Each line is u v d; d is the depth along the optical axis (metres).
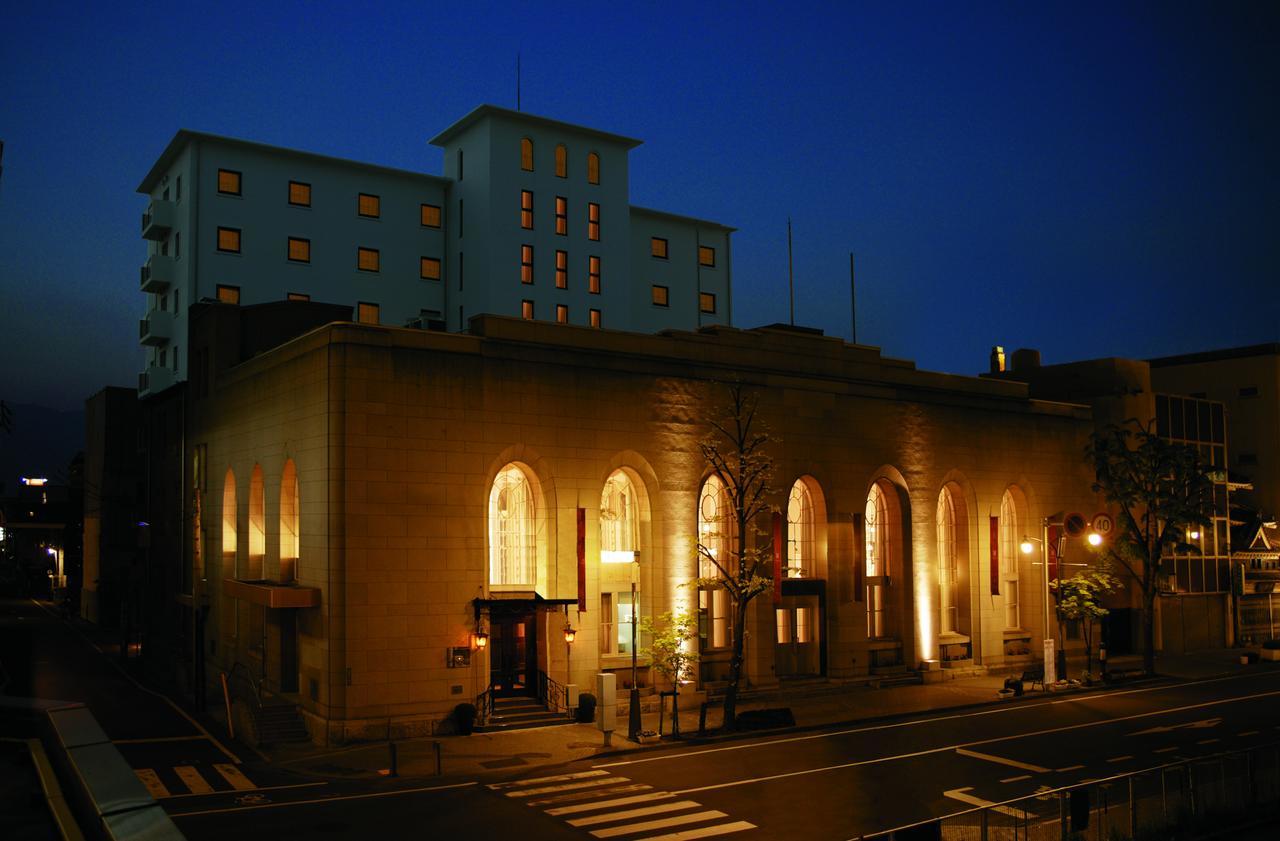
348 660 36.59
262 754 34.91
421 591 38.25
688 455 45.94
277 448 42.31
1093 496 63.09
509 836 25.50
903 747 36.53
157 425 66.06
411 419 38.62
